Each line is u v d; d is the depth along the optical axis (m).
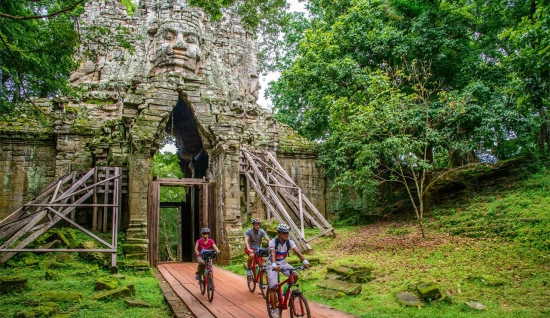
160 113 16.33
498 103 16.05
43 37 11.46
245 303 8.02
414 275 9.66
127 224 16.48
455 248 11.48
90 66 20.88
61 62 12.13
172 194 36.78
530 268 9.06
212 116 17.42
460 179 18.67
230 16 24.19
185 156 23.06
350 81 19.19
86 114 19.41
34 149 18.38
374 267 10.66
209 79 20.52
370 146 15.80
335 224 20.70
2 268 11.08
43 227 12.48
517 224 12.05
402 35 19.17
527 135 16.67
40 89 12.60
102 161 17.53
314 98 20.30
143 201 14.88
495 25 18.48
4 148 17.95
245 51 24.48
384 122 14.92
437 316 7.04
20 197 17.73
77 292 8.46
